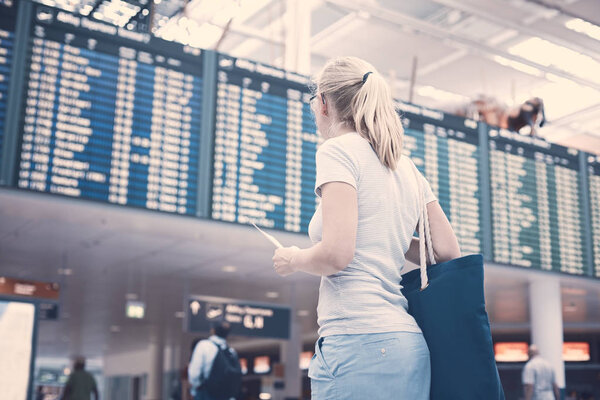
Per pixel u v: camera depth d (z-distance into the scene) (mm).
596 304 12180
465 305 1454
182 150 6180
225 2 6754
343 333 1438
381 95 1600
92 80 5855
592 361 16594
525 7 6816
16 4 5637
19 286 9156
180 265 9672
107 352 26484
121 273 10398
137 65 6082
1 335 3590
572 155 8734
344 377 1417
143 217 6527
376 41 7859
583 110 8859
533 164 8328
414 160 7473
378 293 1461
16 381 3584
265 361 22828
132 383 25969
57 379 32500
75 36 5832
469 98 8969
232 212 6332
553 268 8219
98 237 7914
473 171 7852
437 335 1479
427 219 1657
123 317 15992
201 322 9156
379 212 1523
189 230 7211
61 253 8945
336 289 1474
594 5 6719
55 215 6734
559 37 7324
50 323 17438
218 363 5535
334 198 1459
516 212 8070
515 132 8320
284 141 6668
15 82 5543
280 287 11547
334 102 1646
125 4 6254
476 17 7184
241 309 9484
